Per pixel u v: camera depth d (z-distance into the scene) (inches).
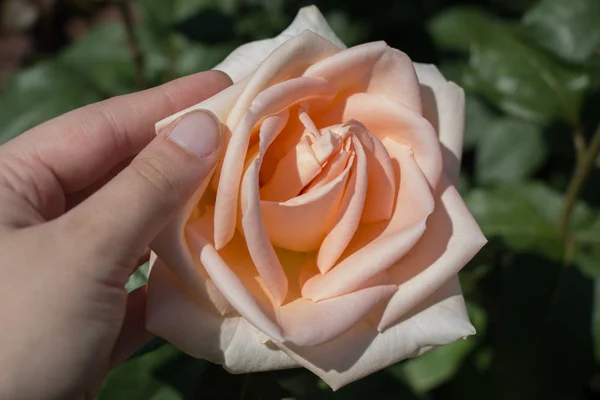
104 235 8.4
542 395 12.2
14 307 8.3
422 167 9.2
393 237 8.8
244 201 8.2
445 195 9.4
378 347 9.0
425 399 13.4
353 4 18.9
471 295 13.2
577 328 12.3
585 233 13.2
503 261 13.0
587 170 12.7
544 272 12.7
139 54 16.1
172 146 8.5
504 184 14.0
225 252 8.9
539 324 12.4
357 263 8.8
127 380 11.1
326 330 8.5
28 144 10.4
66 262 8.4
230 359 8.8
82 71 16.7
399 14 18.9
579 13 13.7
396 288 9.0
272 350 8.9
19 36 27.4
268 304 8.7
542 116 13.4
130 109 10.7
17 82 15.9
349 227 8.7
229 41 16.5
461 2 18.9
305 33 9.1
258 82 8.7
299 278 9.3
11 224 9.2
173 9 17.4
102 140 10.7
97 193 8.6
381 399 12.4
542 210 13.6
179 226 8.6
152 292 8.9
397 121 9.2
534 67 13.6
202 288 8.6
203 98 10.7
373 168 9.0
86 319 8.6
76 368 8.6
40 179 10.3
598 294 12.5
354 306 8.6
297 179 8.5
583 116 14.8
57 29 27.6
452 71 17.1
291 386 11.8
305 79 8.8
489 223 13.5
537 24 13.9
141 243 8.6
